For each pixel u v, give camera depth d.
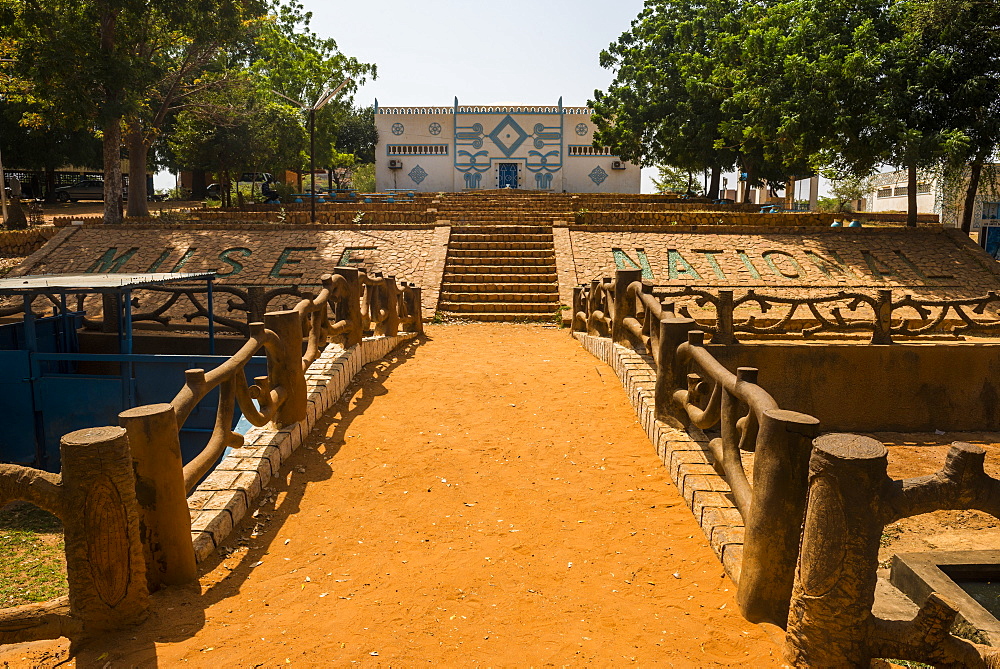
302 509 5.34
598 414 7.67
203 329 14.21
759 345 10.26
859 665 3.02
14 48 22.33
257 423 5.71
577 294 13.15
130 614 3.60
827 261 18.08
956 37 18.81
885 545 6.85
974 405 10.48
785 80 20.88
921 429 10.48
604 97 35.75
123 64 20.98
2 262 20.92
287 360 6.45
